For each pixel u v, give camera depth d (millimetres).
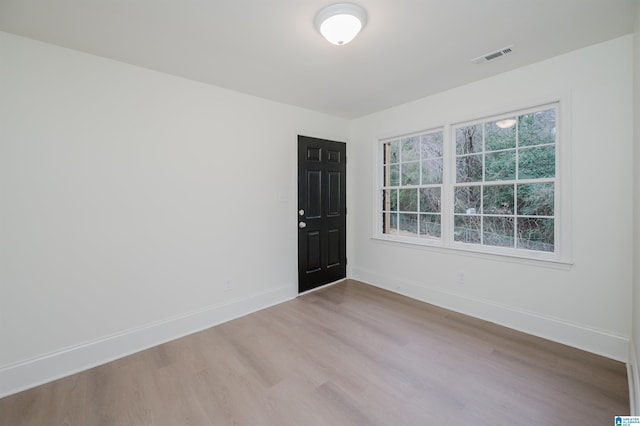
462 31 1958
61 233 2092
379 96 3221
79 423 1630
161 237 2547
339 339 2512
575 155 2285
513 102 2586
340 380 1955
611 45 2104
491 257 2795
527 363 2113
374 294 3635
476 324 2762
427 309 3143
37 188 2004
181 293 2666
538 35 2025
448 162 3102
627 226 2084
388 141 3830
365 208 4062
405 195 3650
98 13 1713
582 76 2230
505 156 2746
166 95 2557
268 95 3148
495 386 1873
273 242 3357
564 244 2354
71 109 2117
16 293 1941
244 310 3094
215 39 2018
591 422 1575
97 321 2236
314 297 3551
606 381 1898
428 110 3244
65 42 2027
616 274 2137
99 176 2236
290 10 1706
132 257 2396
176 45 2092
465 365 2102
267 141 3279
